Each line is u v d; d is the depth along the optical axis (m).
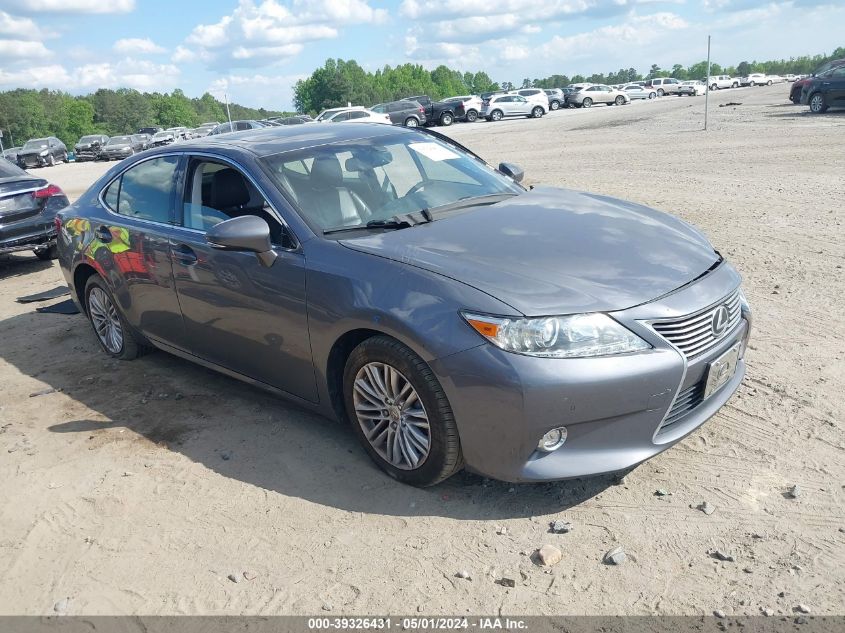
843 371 4.40
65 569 3.16
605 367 2.98
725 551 2.93
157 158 4.91
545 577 2.87
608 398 3.01
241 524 3.37
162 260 4.55
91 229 5.26
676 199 10.05
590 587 2.80
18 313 7.18
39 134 146.12
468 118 40.94
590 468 3.08
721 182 11.28
